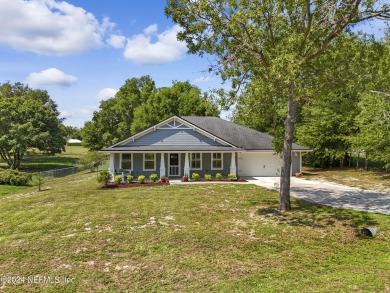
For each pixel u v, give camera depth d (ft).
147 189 66.28
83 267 26.78
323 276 24.57
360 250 30.01
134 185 72.74
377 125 70.49
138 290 22.80
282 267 26.43
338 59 38.11
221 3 40.34
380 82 37.09
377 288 22.22
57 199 56.75
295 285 23.06
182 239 33.40
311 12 38.42
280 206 45.37
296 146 93.04
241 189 65.31
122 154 83.82
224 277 24.66
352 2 35.29
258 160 93.40
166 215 43.21
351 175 91.35
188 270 26.02
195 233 35.27
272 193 60.13
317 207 47.21
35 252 30.22
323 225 37.78
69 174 116.57
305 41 37.91
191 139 84.48
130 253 29.76
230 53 42.19
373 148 77.51
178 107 151.53
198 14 41.19
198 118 105.60
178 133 84.38
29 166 164.96
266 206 48.26
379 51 36.65
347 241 32.42
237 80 43.06
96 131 185.26
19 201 56.70
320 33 38.45
